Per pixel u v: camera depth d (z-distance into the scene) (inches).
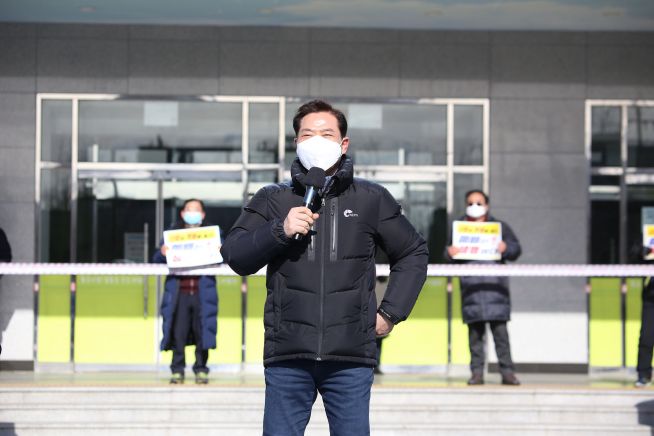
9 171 823.7
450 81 842.2
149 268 706.8
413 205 843.4
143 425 608.4
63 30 828.6
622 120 845.8
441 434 610.9
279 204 303.0
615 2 725.9
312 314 293.7
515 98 842.2
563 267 705.6
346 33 839.1
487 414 634.2
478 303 690.8
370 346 297.7
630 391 655.1
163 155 834.8
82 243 831.1
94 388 644.1
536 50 844.0
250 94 835.4
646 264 737.0
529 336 834.2
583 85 845.2
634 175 845.8
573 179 843.4
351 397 296.2
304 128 298.2
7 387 642.2
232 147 837.2
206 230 681.6
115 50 831.7
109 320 826.2
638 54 845.8
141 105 835.4
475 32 842.2
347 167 297.7
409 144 842.2
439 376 817.5
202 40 834.8
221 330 828.0
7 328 820.0
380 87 839.7
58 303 823.7
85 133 832.3
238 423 613.9
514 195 840.9
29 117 826.2
